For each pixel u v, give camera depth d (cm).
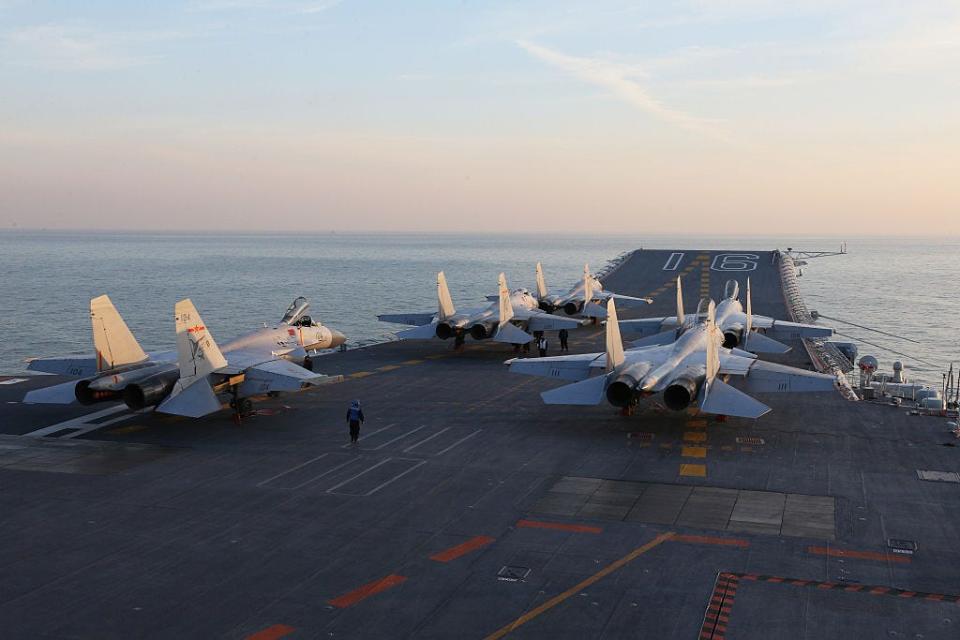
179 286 15038
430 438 2686
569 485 2175
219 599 1488
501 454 2488
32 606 1460
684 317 4406
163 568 1628
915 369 6944
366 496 2084
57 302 11269
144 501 2048
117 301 11825
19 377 3853
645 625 1389
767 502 2031
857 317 10675
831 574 1598
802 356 4472
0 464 2386
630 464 2372
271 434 2753
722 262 9325
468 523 1883
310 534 1816
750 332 4125
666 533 1817
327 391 3506
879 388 3638
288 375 2872
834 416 2988
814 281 17525
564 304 5612
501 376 3856
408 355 4550
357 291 14262
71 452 2522
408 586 1544
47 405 3222
